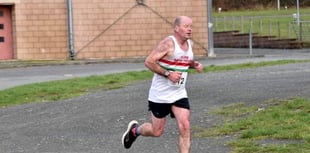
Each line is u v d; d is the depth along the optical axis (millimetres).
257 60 35000
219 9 86000
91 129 14898
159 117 10422
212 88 20328
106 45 39469
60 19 39188
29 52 39094
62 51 39250
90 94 21156
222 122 14516
